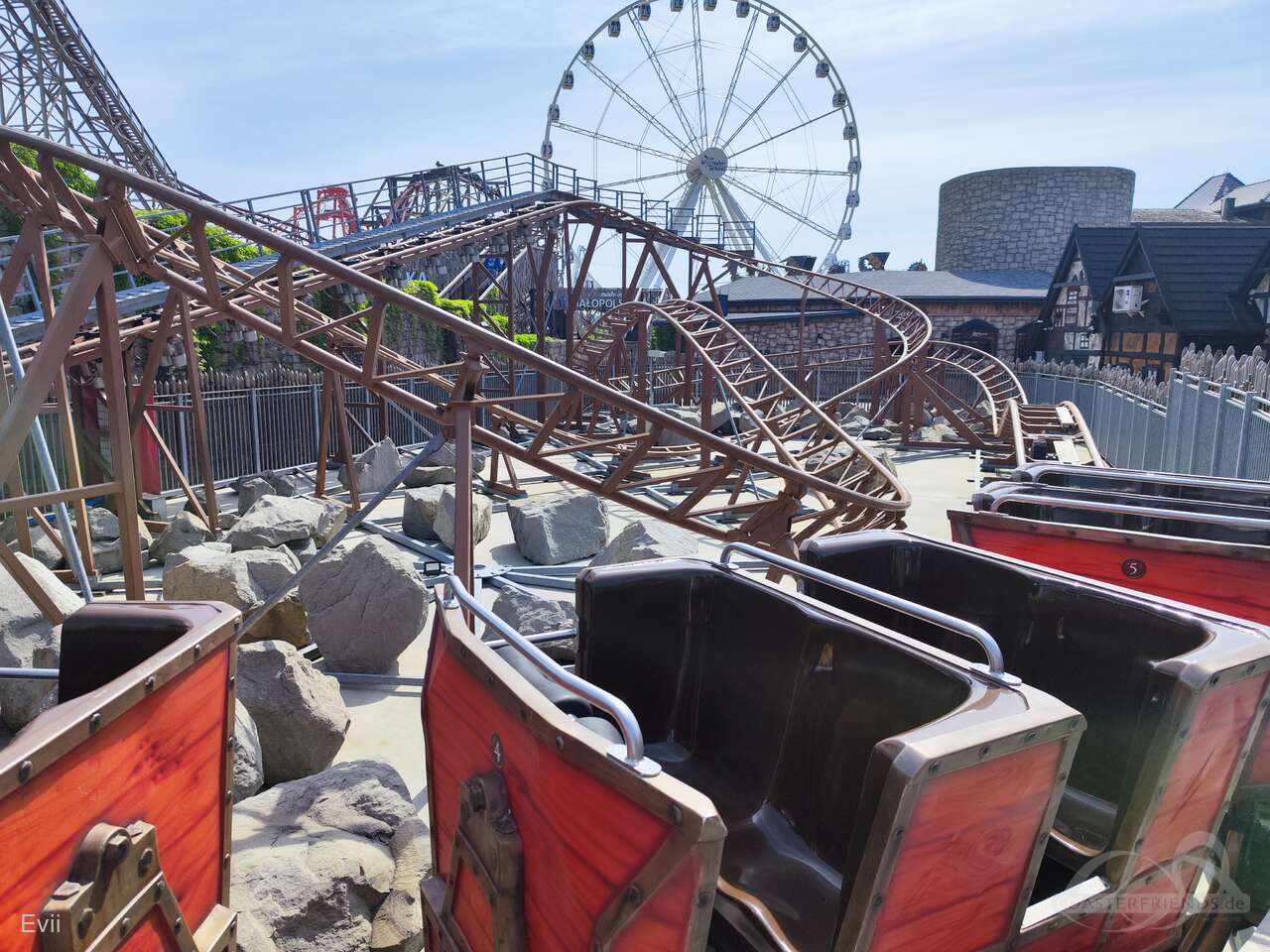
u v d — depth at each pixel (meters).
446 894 2.84
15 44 27.88
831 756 3.18
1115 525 6.30
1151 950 2.94
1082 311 41.28
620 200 32.06
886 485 11.48
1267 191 67.00
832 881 3.10
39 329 12.15
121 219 7.00
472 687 2.73
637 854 1.93
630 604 3.71
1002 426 23.91
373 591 6.99
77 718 1.95
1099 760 3.54
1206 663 2.66
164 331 10.46
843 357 47.69
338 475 16.47
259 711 5.09
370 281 6.84
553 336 43.34
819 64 50.53
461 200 28.38
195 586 7.20
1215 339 30.84
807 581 4.20
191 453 17.41
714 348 22.81
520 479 18.05
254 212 21.34
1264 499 6.42
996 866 2.33
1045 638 3.81
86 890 1.92
